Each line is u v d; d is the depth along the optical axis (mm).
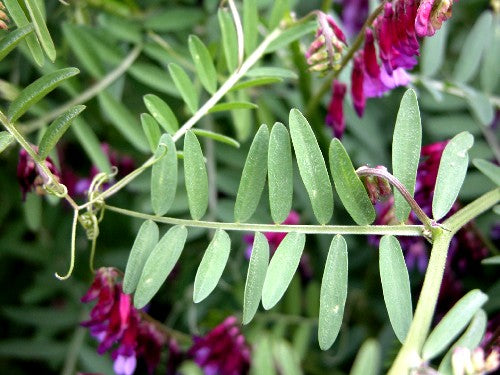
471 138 120
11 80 181
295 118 114
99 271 134
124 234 189
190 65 174
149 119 132
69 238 193
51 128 116
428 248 169
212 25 182
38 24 119
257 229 118
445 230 116
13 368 196
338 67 142
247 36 149
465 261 159
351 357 186
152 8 183
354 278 190
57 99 184
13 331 197
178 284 180
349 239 182
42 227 193
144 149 164
